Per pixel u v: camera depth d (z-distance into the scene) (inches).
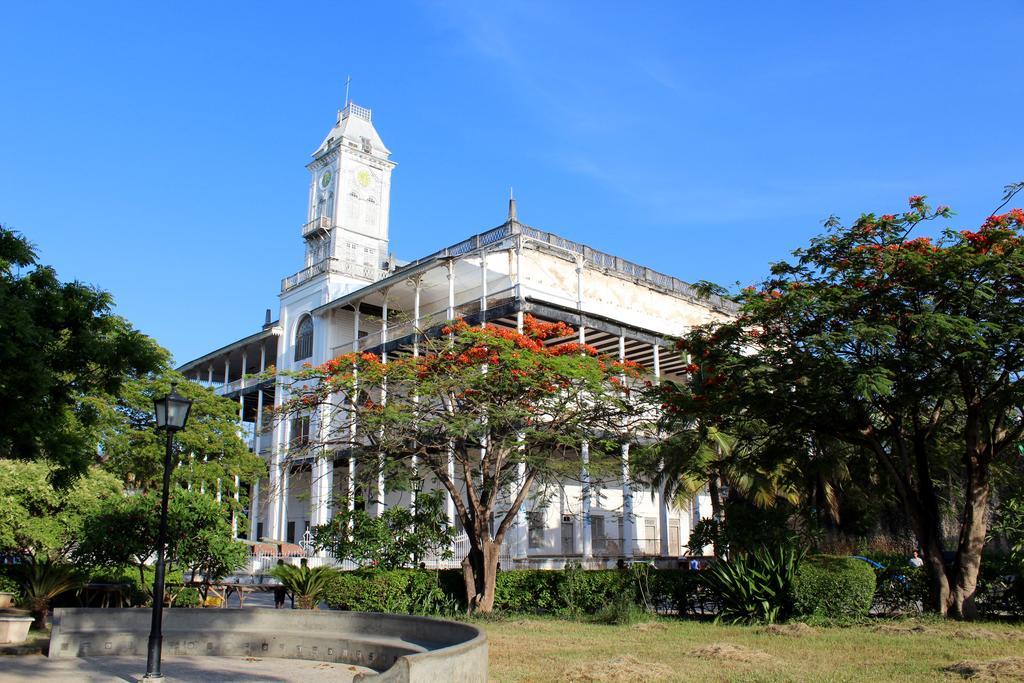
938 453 762.8
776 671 390.9
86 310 516.1
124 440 1143.0
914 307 603.5
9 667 436.8
